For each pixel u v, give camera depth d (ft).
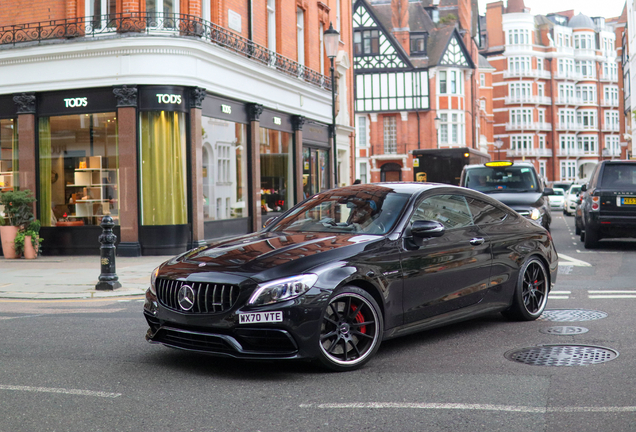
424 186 21.49
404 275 18.89
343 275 17.21
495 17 292.81
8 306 30.32
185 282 17.16
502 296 22.63
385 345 20.58
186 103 53.36
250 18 65.62
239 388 16.14
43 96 54.65
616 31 299.99
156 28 53.21
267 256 17.39
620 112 269.85
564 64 297.74
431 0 220.23
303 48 82.64
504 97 289.12
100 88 52.90
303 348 16.46
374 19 196.13
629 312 25.03
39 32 54.54
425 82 195.93
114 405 14.90
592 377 16.55
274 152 70.18
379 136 198.29
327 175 87.76
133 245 51.98
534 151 287.69
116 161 52.80
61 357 19.63
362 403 14.76
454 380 16.53
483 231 22.16
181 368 18.15
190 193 53.83
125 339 22.04
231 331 16.46
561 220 96.63
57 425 13.61
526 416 13.74
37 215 54.95
